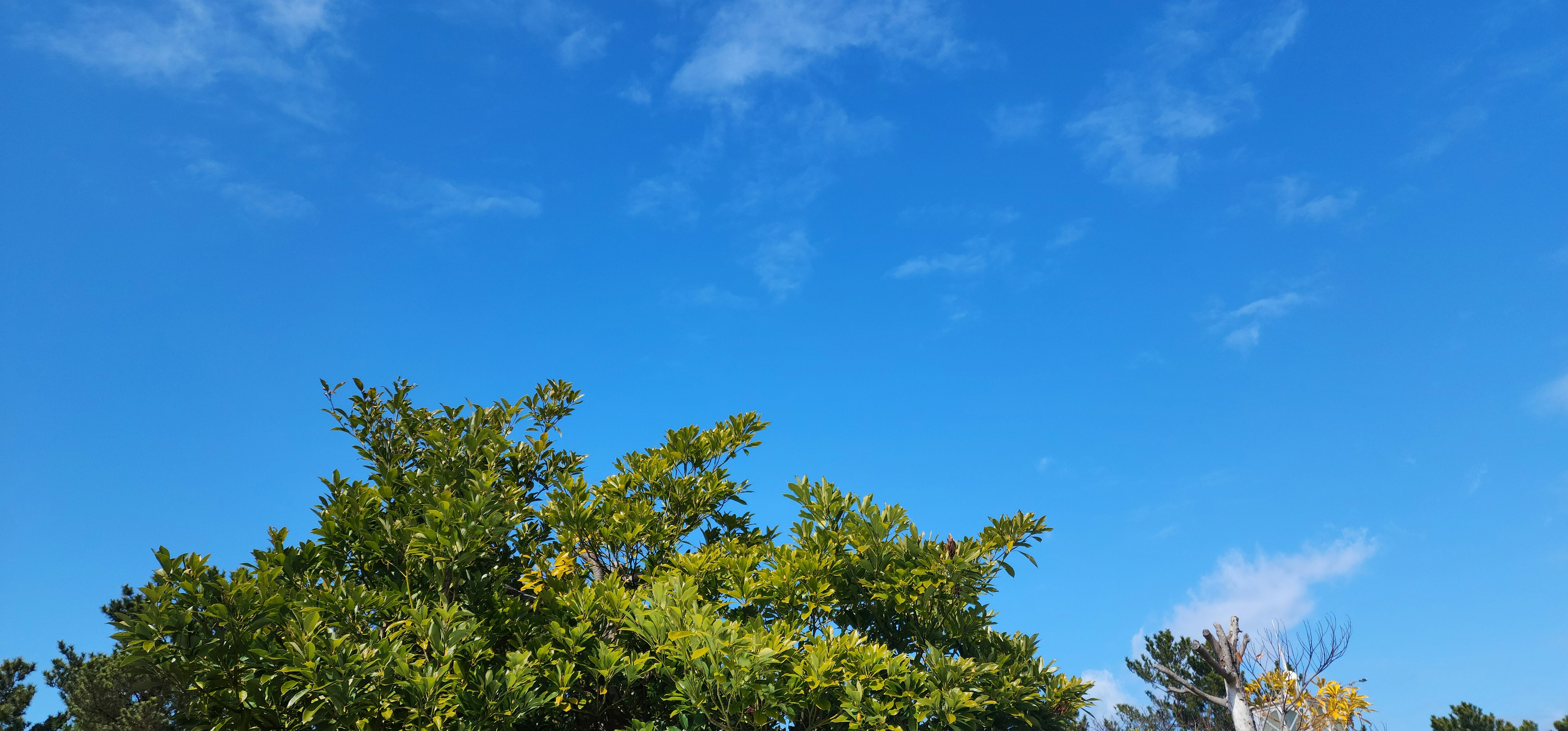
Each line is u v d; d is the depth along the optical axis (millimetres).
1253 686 12195
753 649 7992
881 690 8602
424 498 9852
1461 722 24172
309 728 7695
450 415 11930
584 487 10930
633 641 9352
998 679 9609
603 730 9469
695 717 8133
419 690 7539
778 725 8406
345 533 9750
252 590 8055
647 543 11156
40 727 18531
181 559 7914
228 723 7793
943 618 10375
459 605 8992
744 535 12117
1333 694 12906
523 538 10773
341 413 11516
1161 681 20219
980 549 10125
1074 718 9930
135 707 16016
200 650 7613
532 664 8344
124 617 7695
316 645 7758
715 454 12180
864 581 10086
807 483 11023
